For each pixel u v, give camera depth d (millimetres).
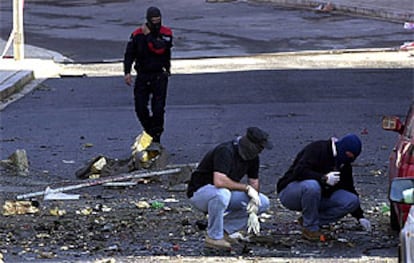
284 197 25000
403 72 61969
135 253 23672
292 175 24922
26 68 63969
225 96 54094
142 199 31234
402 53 71125
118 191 32812
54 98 55375
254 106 50688
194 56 71188
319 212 25125
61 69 66375
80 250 24078
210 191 23672
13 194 31734
